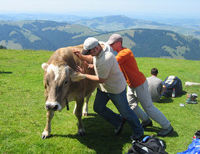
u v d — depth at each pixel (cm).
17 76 736
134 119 336
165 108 522
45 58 1241
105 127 394
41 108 458
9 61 1055
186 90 689
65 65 286
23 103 478
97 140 344
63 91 282
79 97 330
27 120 389
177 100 589
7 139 315
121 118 370
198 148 277
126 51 327
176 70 1059
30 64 1013
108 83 306
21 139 320
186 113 495
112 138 356
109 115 363
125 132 383
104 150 318
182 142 353
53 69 277
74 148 313
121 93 317
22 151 292
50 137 336
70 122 400
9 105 455
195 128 413
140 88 346
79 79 293
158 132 382
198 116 482
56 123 391
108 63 281
